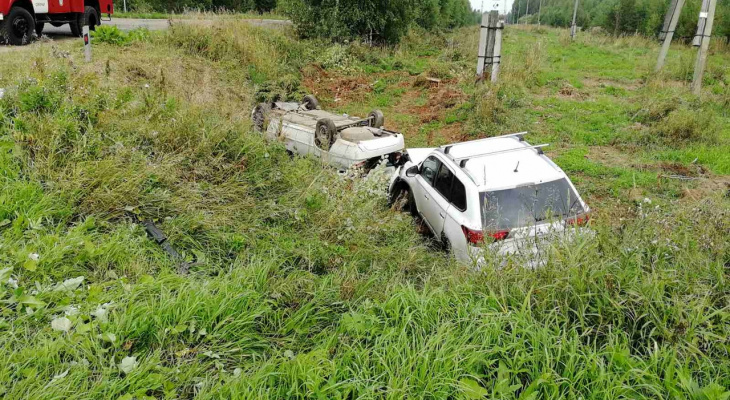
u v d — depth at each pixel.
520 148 6.77
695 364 3.44
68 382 3.08
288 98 13.16
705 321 3.62
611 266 4.16
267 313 4.23
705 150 9.41
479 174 6.12
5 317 3.52
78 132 5.92
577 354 3.44
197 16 18.16
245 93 12.93
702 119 10.28
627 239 4.45
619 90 14.23
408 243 6.08
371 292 4.70
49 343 3.25
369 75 16.69
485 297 4.07
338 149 8.48
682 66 15.38
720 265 4.11
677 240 4.41
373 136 8.63
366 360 3.48
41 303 3.61
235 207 5.98
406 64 17.97
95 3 15.87
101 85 8.86
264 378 3.34
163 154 6.30
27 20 12.55
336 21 18.58
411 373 3.31
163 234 5.13
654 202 7.12
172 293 4.17
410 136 11.63
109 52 12.26
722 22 23.48
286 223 5.93
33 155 5.53
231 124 7.41
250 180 6.67
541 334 3.59
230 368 3.62
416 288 5.00
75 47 12.41
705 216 4.89
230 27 15.52
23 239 4.33
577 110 12.17
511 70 14.93
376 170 7.14
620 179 8.27
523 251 4.77
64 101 6.29
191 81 12.12
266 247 5.36
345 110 13.39
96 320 3.55
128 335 3.58
